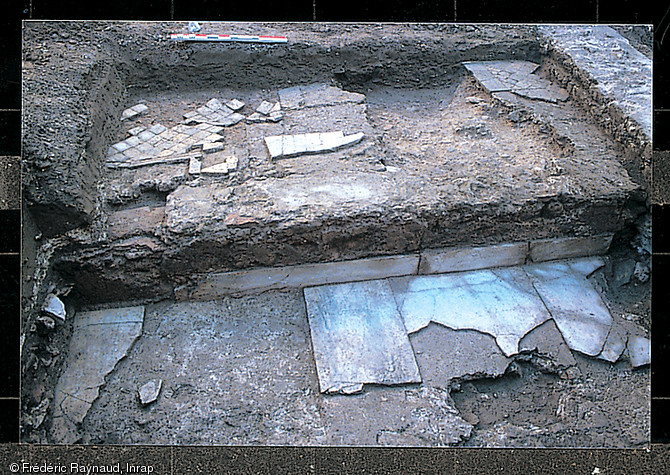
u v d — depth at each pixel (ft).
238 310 9.68
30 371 7.96
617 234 10.75
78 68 11.59
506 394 8.63
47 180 9.05
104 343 8.93
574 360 8.91
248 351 8.98
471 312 9.54
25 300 8.07
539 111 12.71
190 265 9.51
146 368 8.68
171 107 13.44
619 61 13.21
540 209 10.15
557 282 10.19
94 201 9.95
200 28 14.05
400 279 10.22
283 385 8.49
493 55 15.15
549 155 11.58
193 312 9.61
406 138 12.66
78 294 9.50
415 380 8.47
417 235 9.94
